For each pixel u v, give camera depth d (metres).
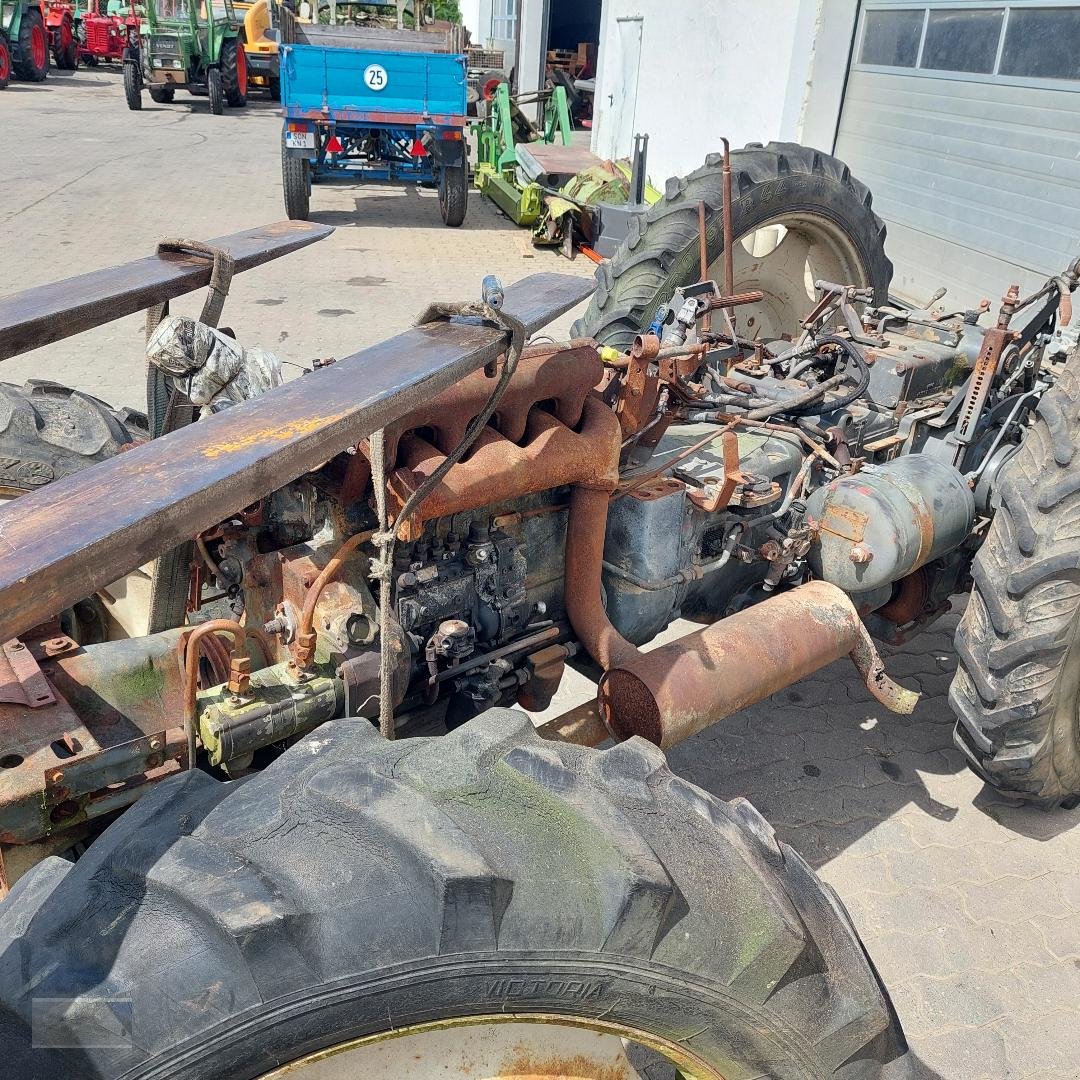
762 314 4.70
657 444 2.76
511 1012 1.53
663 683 2.27
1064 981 2.58
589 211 9.41
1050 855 3.00
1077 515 2.59
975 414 3.10
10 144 14.45
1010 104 6.65
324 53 9.77
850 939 1.75
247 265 2.29
